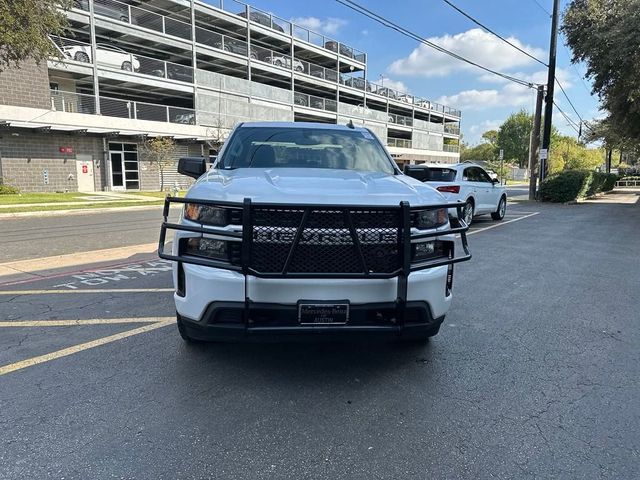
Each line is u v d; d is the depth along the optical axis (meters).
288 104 38.72
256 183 3.37
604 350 4.15
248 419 2.97
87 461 2.51
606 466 2.54
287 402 3.19
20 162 23.11
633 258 8.39
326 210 3.01
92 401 3.14
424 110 62.66
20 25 13.52
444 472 2.49
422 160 60.50
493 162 90.88
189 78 30.91
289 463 2.54
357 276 3.05
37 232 11.26
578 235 11.23
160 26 30.59
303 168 4.24
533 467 2.54
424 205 3.27
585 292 6.05
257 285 3.07
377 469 2.51
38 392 3.25
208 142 31.41
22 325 4.57
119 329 4.48
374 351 4.06
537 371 3.71
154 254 8.30
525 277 6.83
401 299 3.16
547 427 2.92
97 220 14.03
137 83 27.58
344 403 3.19
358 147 4.88
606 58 19.77
